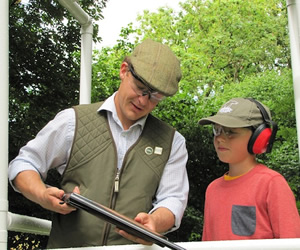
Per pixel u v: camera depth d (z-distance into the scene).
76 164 1.71
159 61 1.68
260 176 2.02
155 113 12.13
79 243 1.64
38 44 11.39
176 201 1.73
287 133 10.50
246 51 17.38
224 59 17.69
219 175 9.66
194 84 16.39
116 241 1.63
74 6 2.81
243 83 14.76
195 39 18.50
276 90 13.16
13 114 10.25
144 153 1.75
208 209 2.19
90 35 3.03
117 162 1.71
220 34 17.83
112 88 14.19
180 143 1.87
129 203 1.67
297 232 1.88
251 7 18.30
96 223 1.63
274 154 10.68
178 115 12.12
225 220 2.05
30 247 9.15
